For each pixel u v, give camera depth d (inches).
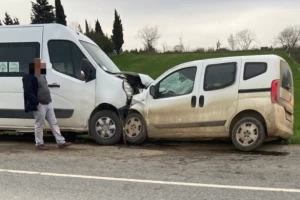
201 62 325.4
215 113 313.1
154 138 344.2
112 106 345.1
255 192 204.4
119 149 325.1
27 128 357.1
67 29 355.6
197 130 320.5
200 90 319.6
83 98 345.4
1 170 252.7
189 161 275.9
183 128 324.8
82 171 249.6
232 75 310.8
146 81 384.2
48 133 409.4
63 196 201.0
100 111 346.3
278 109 297.9
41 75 319.0
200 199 194.9
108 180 229.0
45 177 236.1
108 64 375.9
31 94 311.6
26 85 312.0
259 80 301.9
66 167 260.4
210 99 314.8
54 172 247.4
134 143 343.6
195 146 336.8
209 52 2822.3
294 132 388.2
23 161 278.5
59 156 296.0
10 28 366.0
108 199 195.8
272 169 249.9
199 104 318.3
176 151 314.2
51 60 353.7
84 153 307.7
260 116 301.6
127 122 344.2
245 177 232.2
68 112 347.9
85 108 346.0
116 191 208.7
